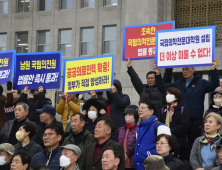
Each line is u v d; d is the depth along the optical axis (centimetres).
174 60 1006
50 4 2656
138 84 1082
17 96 1241
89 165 836
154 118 873
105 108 1001
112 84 1055
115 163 752
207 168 775
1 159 909
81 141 912
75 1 2597
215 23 2312
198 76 1012
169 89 944
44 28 2634
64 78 1111
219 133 820
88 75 1086
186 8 2388
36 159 866
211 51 980
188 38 999
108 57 1073
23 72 1156
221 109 947
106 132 838
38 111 1032
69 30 2605
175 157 822
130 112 923
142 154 855
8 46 2691
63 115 1096
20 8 2711
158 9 2327
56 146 868
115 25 2519
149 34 1090
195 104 991
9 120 1146
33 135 966
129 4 2358
